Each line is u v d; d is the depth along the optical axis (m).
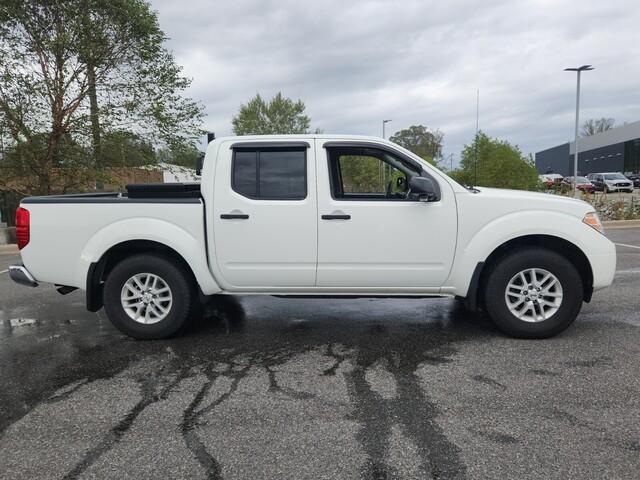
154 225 4.71
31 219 4.80
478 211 4.60
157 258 4.83
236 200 4.70
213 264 4.77
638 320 5.23
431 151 60.16
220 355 4.44
